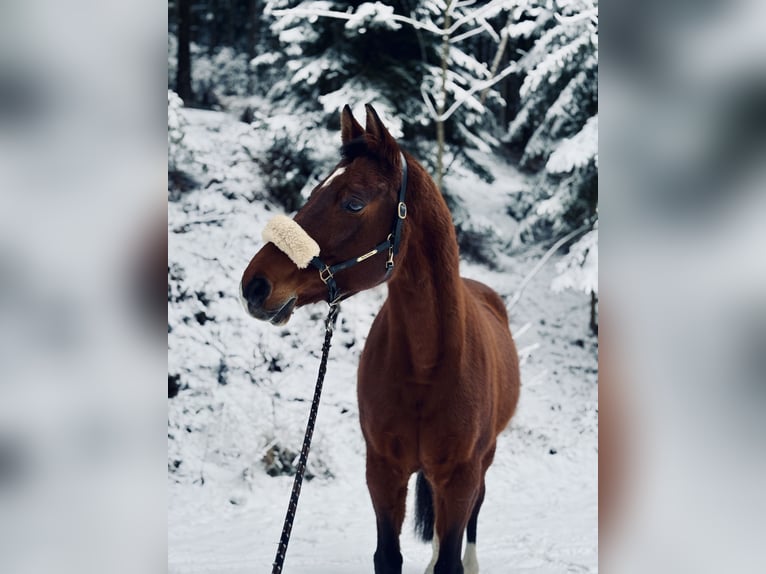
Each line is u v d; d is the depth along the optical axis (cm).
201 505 642
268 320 254
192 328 796
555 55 870
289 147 948
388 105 863
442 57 845
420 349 294
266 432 724
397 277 289
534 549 510
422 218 286
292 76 974
